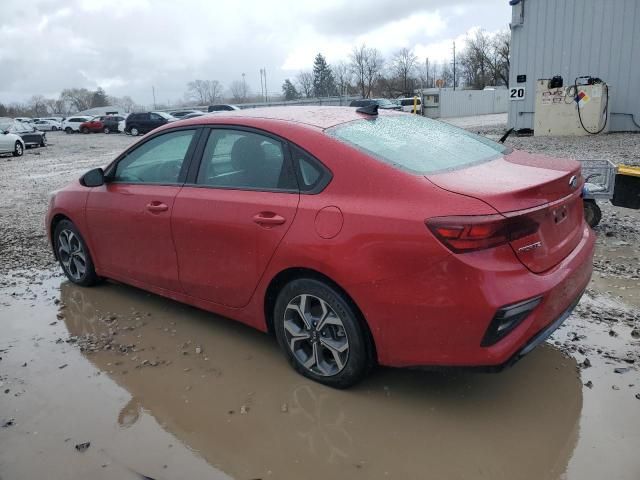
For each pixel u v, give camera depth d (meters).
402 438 2.76
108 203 4.32
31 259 6.04
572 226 3.19
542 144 13.91
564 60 16.48
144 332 4.07
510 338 2.60
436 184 2.74
